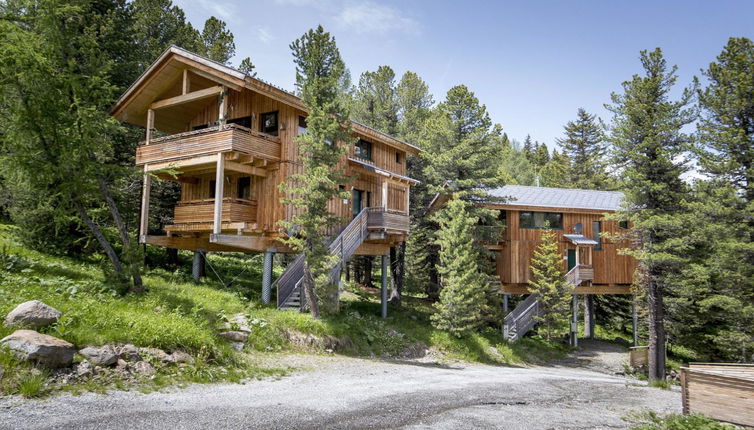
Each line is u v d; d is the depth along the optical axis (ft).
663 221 61.57
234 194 66.90
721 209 71.20
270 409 25.25
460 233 69.36
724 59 81.05
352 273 111.14
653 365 65.16
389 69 126.31
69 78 43.73
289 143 61.67
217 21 110.52
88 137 44.57
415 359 56.13
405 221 72.69
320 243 50.42
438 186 84.38
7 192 55.11
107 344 29.37
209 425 21.52
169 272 67.15
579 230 92.38
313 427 22.67
